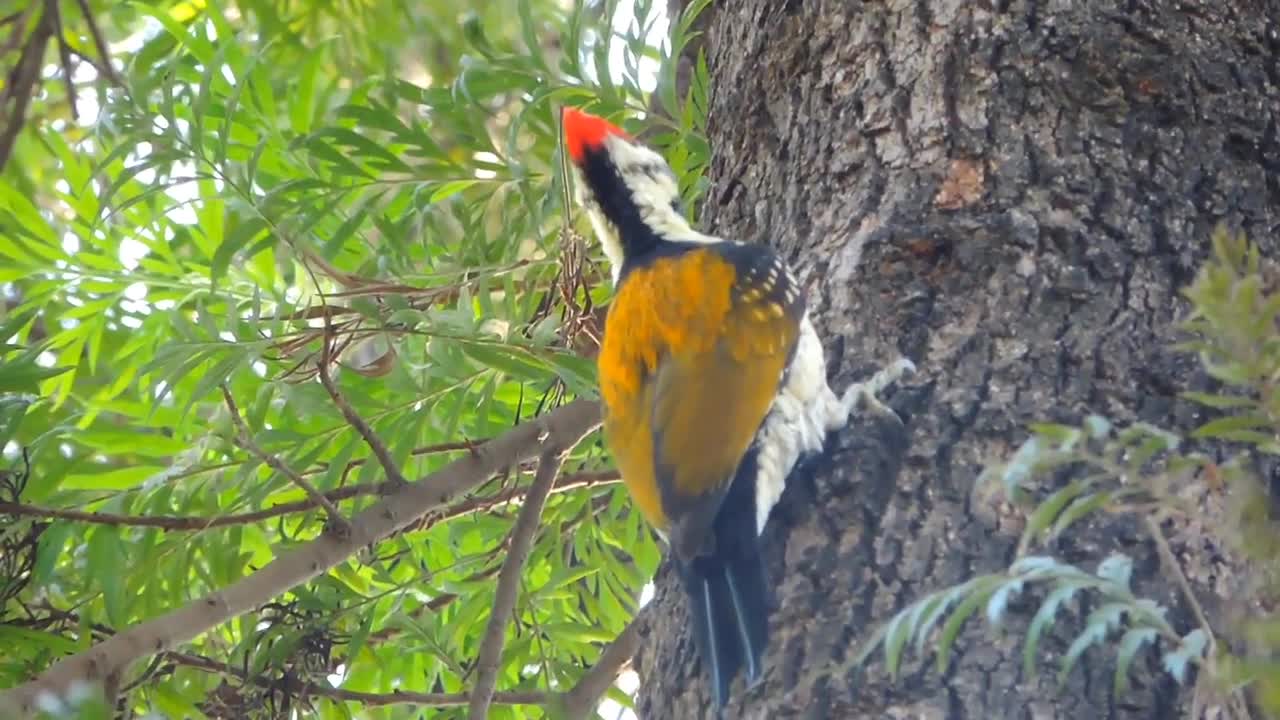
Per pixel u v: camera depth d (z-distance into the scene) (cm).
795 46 924
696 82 1149
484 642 1041
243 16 1467
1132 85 818
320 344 1104
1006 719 650
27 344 1244
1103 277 768
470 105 1109
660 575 872
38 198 1506
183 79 1153
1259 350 487
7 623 1044
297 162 1154
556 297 1169
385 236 1102
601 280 1167
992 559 700
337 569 1219
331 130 1088
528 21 1120
